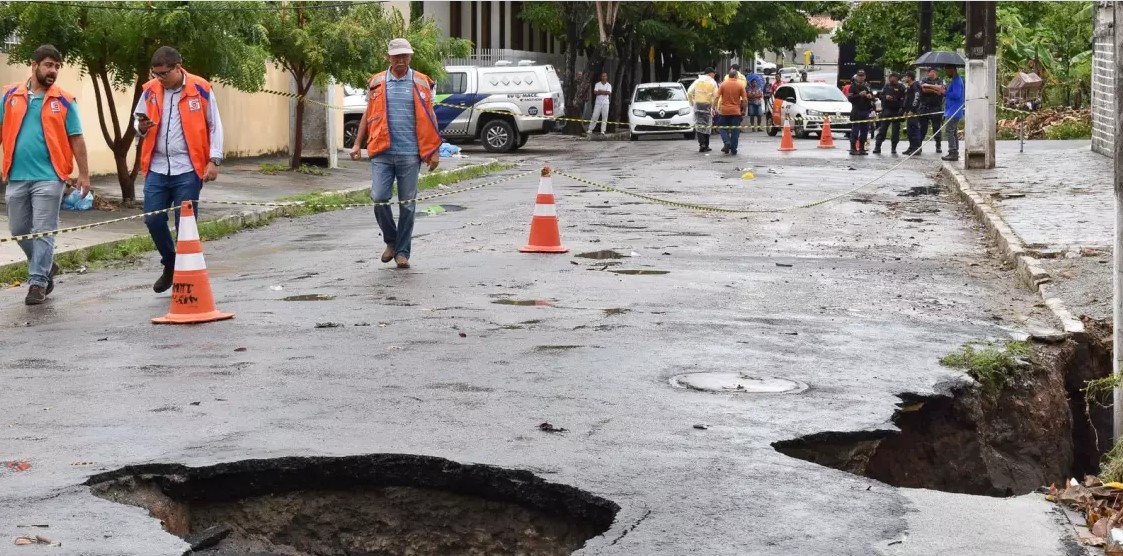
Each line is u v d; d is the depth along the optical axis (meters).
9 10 18.28
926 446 7.93
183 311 10.36
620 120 53.28
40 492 5.88
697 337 9.59
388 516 6.27
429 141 13.23
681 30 57.34
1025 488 8.38
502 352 9.01
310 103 27.98
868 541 5.25
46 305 11.56
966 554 5.14
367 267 13.58
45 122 11.48
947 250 15.16
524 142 39.53
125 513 5.63
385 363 8.65
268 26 25.64
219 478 6.22
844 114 45.25
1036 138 40.81
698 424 7.03
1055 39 54.47
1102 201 19.12
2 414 7.33
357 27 26.55
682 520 5.45
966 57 25.75
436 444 6.53
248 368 8.52
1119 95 7.52
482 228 17.31
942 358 8.86
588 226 17.33
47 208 11.54
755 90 50.31
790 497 5.79
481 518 6.18
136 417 7.20
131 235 16.25
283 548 6.20
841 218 18.59
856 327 10.10
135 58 18.88
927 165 29.61
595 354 8.95
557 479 5.97
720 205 20.50
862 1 62.25
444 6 54.53
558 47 68.25
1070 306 10.86
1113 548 5.14
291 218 19.75
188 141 11.61
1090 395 8.91
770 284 12.31
